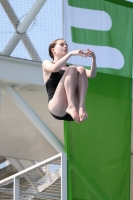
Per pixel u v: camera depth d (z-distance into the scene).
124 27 36.06
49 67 22.84
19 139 53.47
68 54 22.69
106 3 35.78
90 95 35.28
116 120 35.41
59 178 34.84
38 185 34.91
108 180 34.75
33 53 38.06
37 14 37.66
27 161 58.59
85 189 34.28
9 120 48.94
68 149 34.44
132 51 36.06
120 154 35.16
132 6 36.47
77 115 22.33
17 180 34.84
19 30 37.25
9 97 43.66
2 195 36.12
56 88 23.03
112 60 35.66
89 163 34.66
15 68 37.81
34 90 41.88
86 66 34.44
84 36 34.97
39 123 40.62
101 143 34.97
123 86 35.72
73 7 34.94
